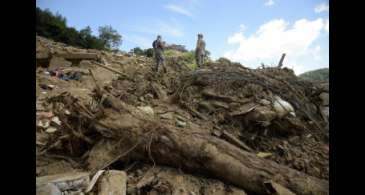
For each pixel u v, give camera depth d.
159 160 3.69
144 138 3.65
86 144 4.08
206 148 3.49
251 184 3.33
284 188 3.14
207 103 6.17
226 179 3.47
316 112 6.48
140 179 3.37
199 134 3.83
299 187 3.22
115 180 3.03
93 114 4.00
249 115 5.42
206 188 3.37
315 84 7.73
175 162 3.61
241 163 3.41
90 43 33.03
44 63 10.80
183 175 3.53
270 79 7.12
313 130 5.69
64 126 4.21
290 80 7.52
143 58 16.59
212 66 9.14
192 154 3.51
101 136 3.91
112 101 4.03
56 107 4.32
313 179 3.40
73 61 11.87
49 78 8.56
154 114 5.40
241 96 6.16
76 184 2.82
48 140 4.43
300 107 6.08
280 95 6.23
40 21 28.92
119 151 3.72
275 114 5.29
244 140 5.15
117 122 3.80
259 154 4.57
